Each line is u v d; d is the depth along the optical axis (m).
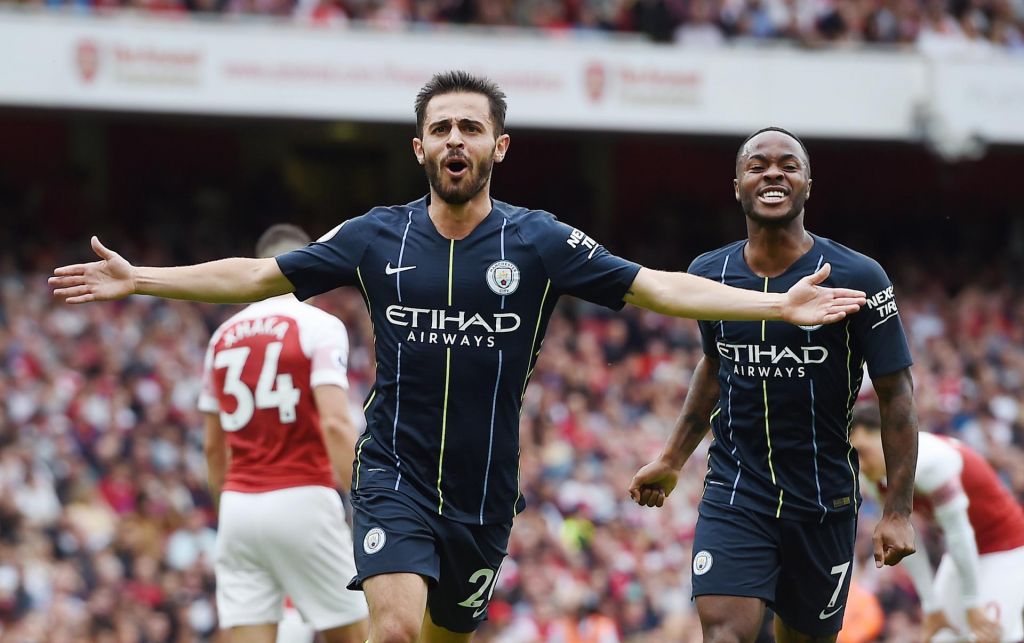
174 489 37.94
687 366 52.91
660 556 39.06
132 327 46.12
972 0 67.75
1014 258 73.31
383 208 15.09
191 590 34.12
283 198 65.38
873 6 65.88
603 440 45.75
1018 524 21.80
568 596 35.31
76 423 40.44
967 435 51.44
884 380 15.39
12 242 57.50
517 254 14.63
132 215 66.31
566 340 52.31
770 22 64.38
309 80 57.19
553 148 73.31
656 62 61.22
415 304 14.62
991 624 20.70
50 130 65.75
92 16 54.91
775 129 15.60
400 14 59.53
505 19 61.47
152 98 55.62
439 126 14.55
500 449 14.80
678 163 74.50
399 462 14.72
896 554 15.12
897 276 70.38
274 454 18.09
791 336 15.39
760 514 15.60
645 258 69.56
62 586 32.84
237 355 18.39
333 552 18.08
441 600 15.42
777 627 16.75
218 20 56.31
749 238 15.89
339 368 18.05
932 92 63.97
